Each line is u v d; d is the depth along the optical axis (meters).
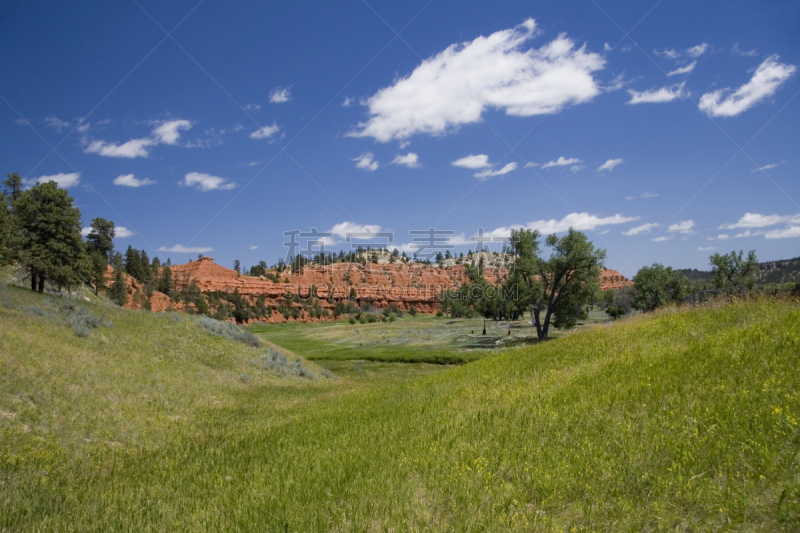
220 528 5.23
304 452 8.46
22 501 6.85
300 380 31.03
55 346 19.66
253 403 21.20
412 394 14.02
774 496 4.17
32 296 31.77
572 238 59.81
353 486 6.03
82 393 16.28
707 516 4.17
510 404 9.16
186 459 9.85
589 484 5.05
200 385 23.31
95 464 10.23
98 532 5.49
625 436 6.09
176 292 157.50
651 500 4.58
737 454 5.01
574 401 8.30
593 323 86.88
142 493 7.02
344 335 105.44
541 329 63.31
